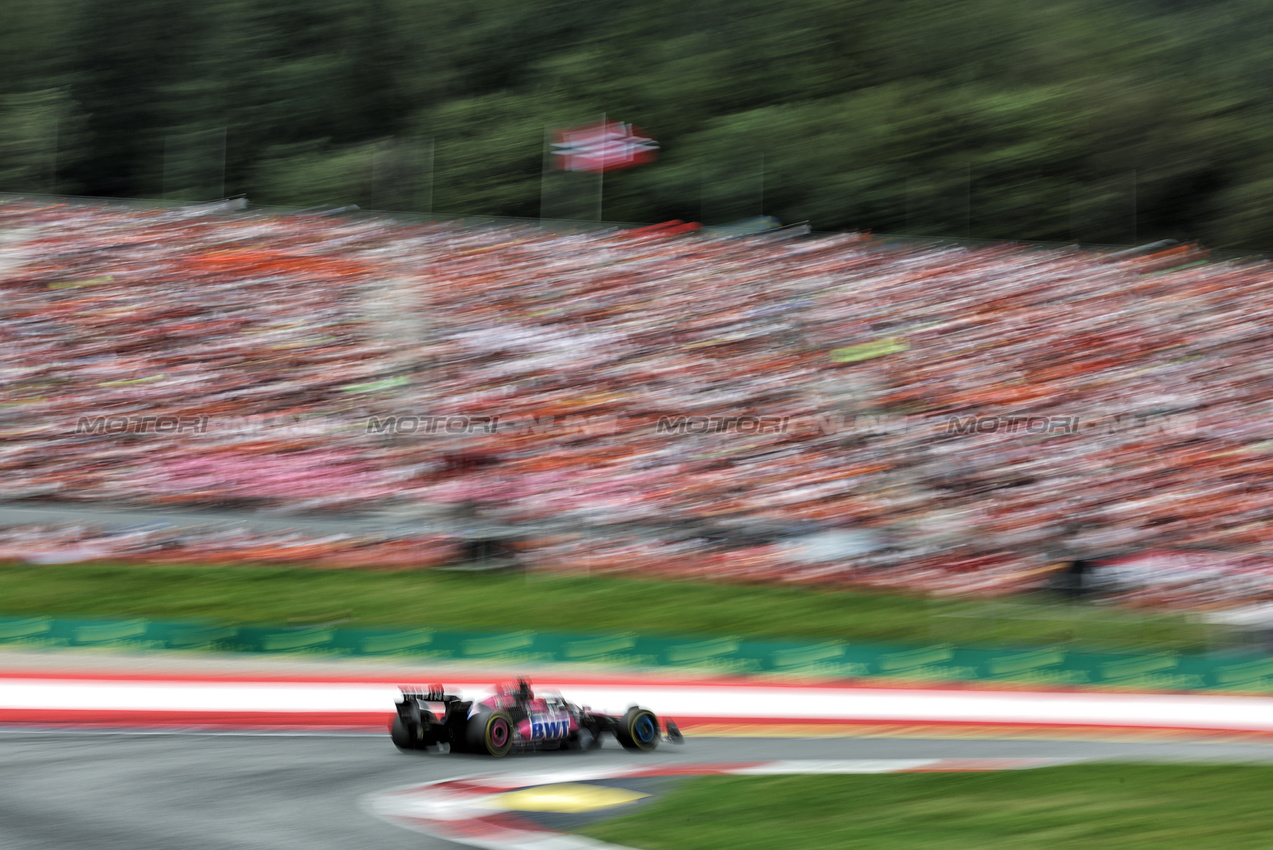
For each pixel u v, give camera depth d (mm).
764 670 73438
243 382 112000
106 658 68312
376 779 37156
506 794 34719
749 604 84062
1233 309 133875
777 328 127375
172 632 70562
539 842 28047
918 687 71938
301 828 29406
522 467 103250
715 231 147875
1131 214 187500
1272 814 30016
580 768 40031
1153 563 89625
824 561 91750
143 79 195250
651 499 100125
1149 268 141500
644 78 196250
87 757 40094
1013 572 90750
